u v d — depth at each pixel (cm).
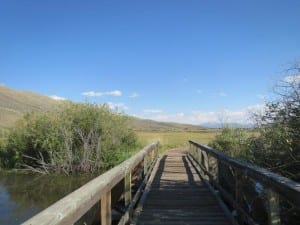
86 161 2638
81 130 2694
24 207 1722
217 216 737
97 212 595
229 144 1589
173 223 684
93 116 2694
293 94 641
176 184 1140
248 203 700
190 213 761
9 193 2008
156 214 753
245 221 609
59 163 2625
